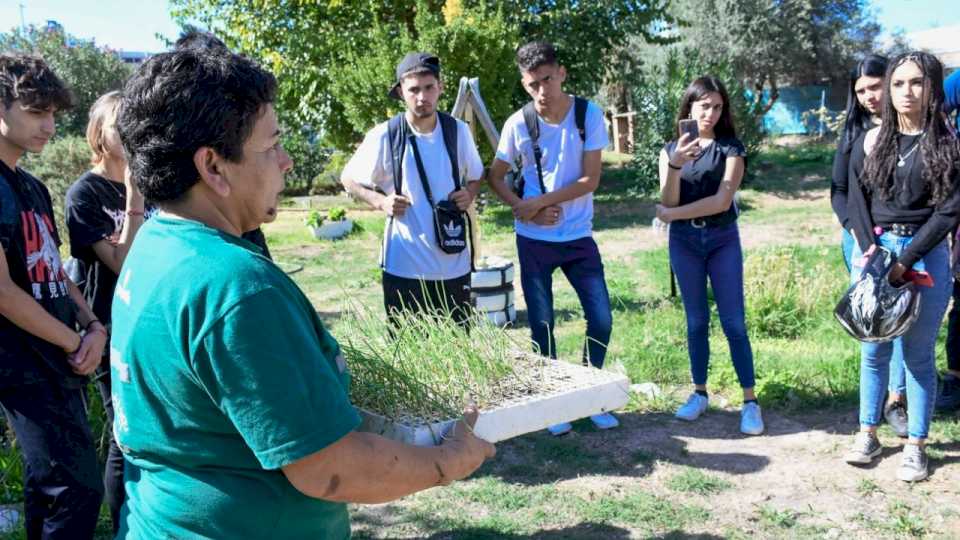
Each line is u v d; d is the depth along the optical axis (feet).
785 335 22.93
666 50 91.91
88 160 52.80
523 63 15.93
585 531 12.40
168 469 5.21
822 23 95.35
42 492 9.11
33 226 9.57
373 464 5.21
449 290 15.58
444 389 8.17
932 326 13.26
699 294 16.43
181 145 5.05
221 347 4.70
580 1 60.13
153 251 5.16
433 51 47.80
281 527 5.24
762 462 14.65
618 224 49.29
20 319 8.89
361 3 55.42
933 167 12.54
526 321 26.23
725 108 15.70
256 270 4.94
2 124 9.37
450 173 15.44
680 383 18.98
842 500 13.12
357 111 49.42
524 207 16.05
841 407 17.10
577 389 8.05
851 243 16.10
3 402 9.07
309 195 74.90
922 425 13.51
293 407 4.76
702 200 15.67
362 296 31.22
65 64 86.74
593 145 16.06
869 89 14.97
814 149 78.48
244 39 58.70
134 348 5.07
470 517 12.98
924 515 12.49
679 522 12.58
